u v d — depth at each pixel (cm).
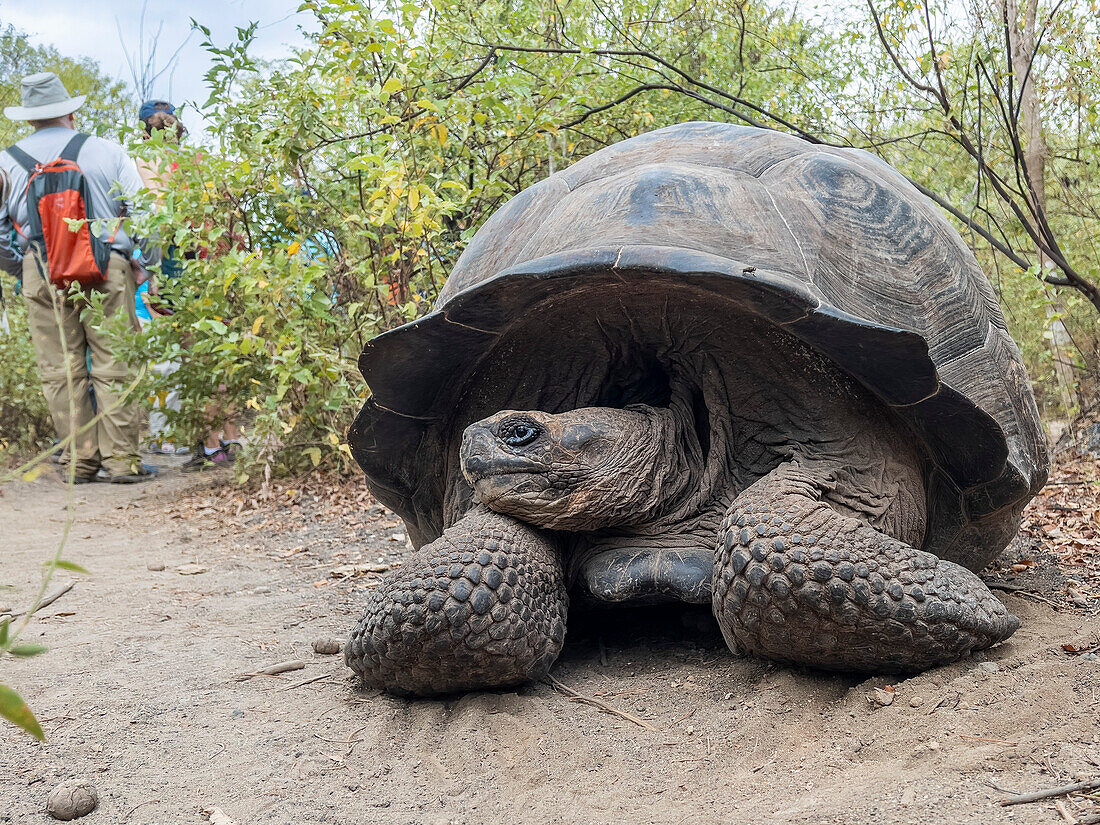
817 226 244
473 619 212
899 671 212
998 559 348
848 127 582
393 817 176
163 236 607
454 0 552
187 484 678
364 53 540
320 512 546
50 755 208
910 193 290
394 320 576
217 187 579
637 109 617
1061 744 172
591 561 242
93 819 178
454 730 211
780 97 616
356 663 230
